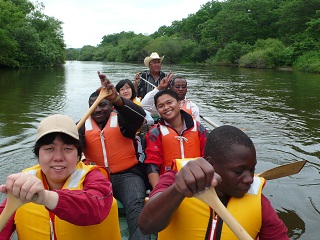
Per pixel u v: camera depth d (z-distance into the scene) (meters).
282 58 30.16
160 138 3.05
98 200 1.49
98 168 1.76
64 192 1.37
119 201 2.89
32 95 10.72
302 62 27.02
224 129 1.37
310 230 3.02
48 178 1.65
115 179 2.92
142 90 6.22
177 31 60.12
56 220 1.59
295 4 35.03
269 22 40.38
